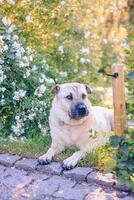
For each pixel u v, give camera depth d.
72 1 4.43
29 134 3.60
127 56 3.19
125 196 2.71
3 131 3.62
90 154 3.10
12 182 2.87
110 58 5.41
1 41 3.54
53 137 3.20
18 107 3.66
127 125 2.94
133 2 5.89
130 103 2.93
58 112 3.15
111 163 2.69
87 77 4.46
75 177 2.91
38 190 2.78
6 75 3.67
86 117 3.13
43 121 3.66
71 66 4.38
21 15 4.06
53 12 4.29
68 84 3.19
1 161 3.11
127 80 2.95
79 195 2.72
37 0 4.14
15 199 2.70
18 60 3.68
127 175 2.66
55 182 2.87
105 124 3.38
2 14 3.95
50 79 3.78
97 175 2.89
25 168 3.04
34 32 4.16
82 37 4.58
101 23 5.28
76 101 3.08
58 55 4.34
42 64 3.94
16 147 3.28
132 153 2.65
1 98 3.64
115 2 5.30
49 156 3.10
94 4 4.96
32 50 4.04
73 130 3.16
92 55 4.83
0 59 3.58
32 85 3.73
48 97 3.75
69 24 4.48
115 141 2.68
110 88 5.07
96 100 4.27
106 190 2.78
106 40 5.31
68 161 3.01
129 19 5.85
